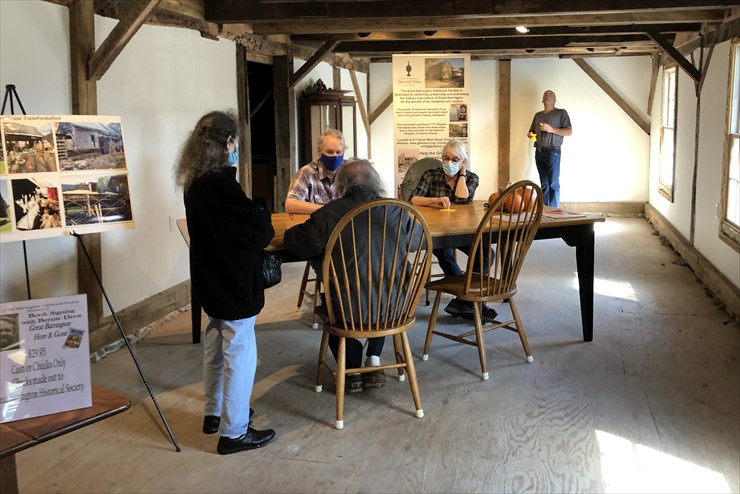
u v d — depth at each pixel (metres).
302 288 4.85
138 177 4.38
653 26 6.50
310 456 2.72
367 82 10.16
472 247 3.39
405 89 6.58
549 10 4.98
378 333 2.95
